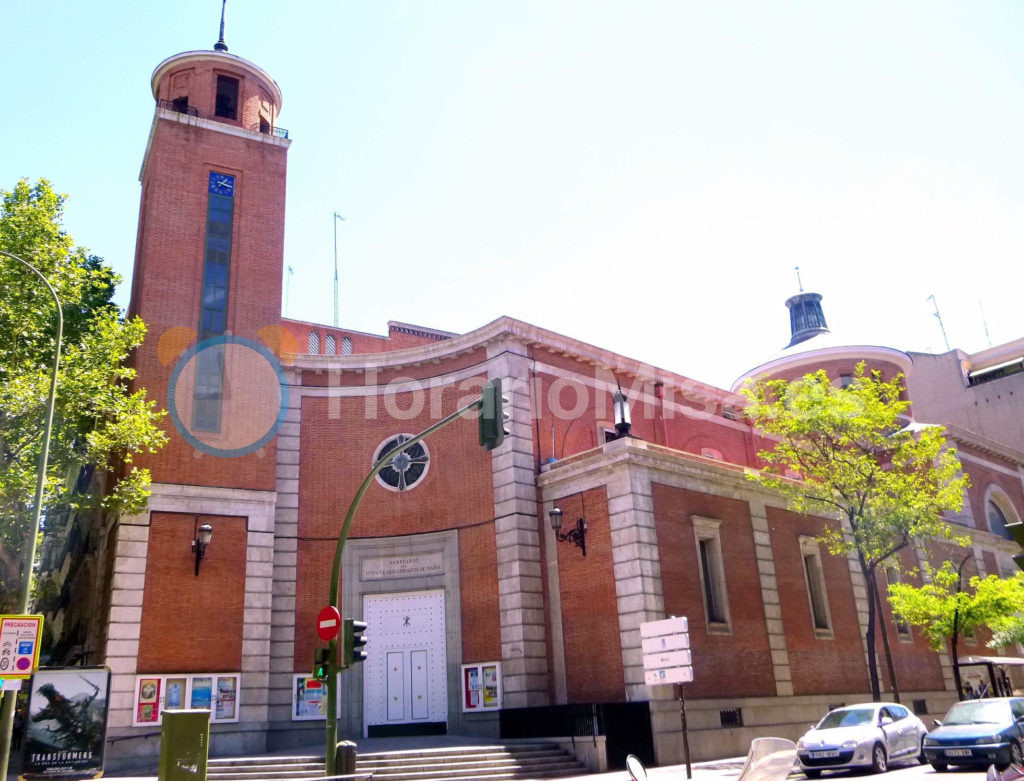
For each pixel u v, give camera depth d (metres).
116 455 25.34
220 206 28.56
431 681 26.06
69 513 29.92
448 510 27.22
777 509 29.53
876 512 25.98
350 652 15.75
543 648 24.72
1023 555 6.91
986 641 38.06
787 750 7.81
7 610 22.91
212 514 25.09
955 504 26.52
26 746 16.45
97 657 23.48
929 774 16.97
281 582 26.22
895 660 32.56
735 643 25.38
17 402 21.53
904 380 46.12
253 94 30.75
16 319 22.47
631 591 23.12
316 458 28.05
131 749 21.89
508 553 25.45
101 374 22.78
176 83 30.23
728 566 26.38
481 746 21.50
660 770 20.14
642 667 22.30
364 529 27.64
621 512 23.94
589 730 21.64
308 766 20.16
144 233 28.84
